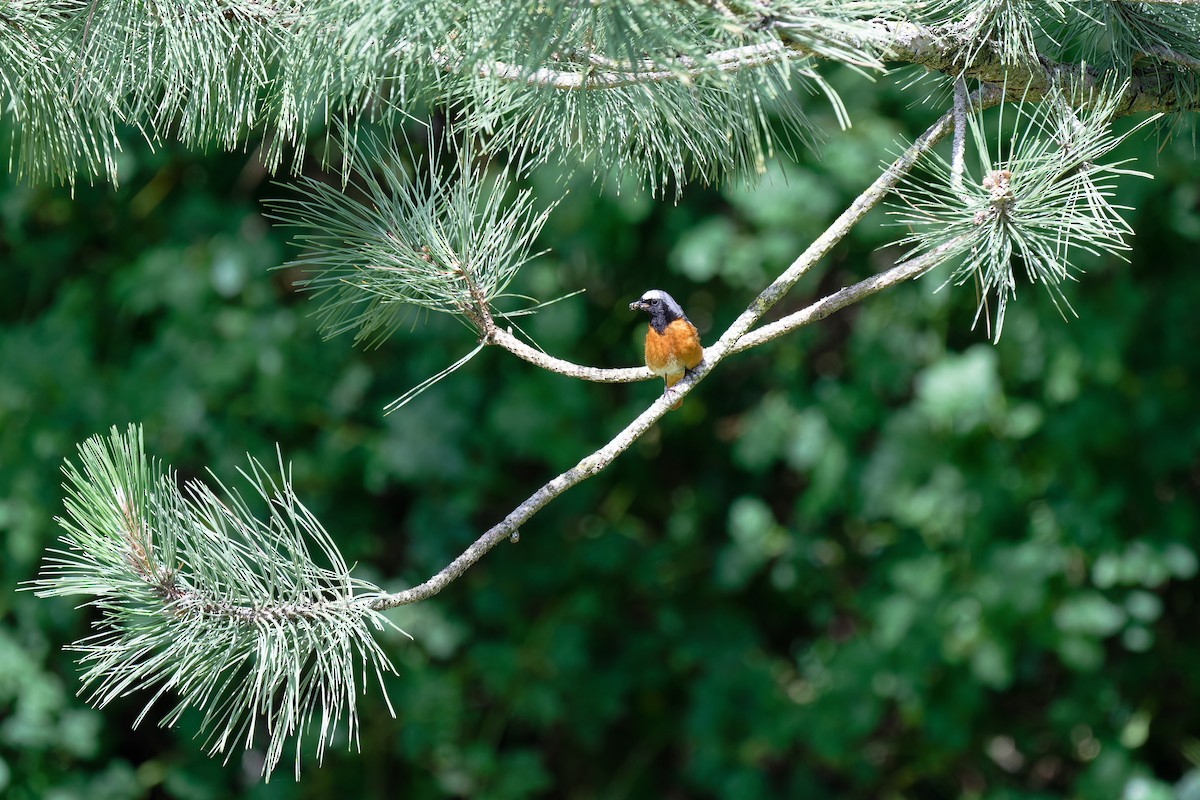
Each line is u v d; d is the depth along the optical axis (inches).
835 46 192.7
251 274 289.0
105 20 201.5
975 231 199.3
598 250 274.2
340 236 204.1
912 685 276.4
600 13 192.2
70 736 286.0
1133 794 277.3
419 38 194.1
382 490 289.7
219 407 290.8
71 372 287.3
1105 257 258.5
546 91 197.3
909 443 274.1
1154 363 271.6
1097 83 207.0
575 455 292.8
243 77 204.7
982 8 201.3
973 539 272.5
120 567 194.9
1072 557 273.3
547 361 204.1
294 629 195.9
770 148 195.2
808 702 292.5
